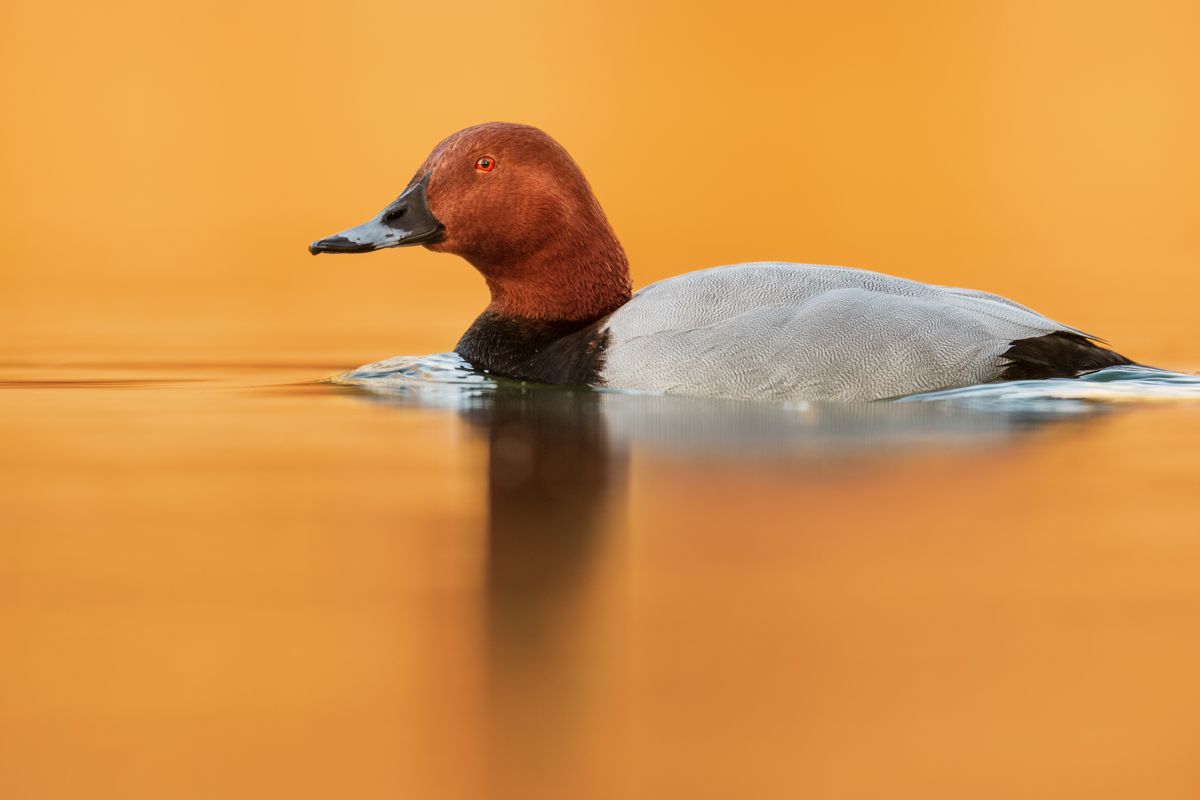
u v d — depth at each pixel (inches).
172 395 510.9
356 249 516.4
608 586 290.7
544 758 222.4
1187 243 991.6
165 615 282.2
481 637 266.5
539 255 518.0
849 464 383.2
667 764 219.5
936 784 214.1
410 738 231.0
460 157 515.2
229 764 223.9
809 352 459.8
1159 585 290.2
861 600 282.2
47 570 309.6
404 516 343.3
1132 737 228.1
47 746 229.8
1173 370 554.9
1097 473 373.7
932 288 487.8
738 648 259.3
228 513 349.1
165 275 892.0
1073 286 807.7
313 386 526.0
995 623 270.8
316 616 279.9
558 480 374.6
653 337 482.3
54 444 428.5
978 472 375.2
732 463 386.0
